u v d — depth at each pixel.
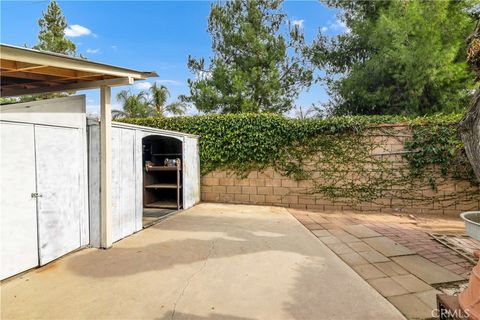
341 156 7.34
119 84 4.01
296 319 2.42
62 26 12.38
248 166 7.95
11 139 3.13
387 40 9.05
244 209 7.30
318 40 11.78
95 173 4.23
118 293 2.86
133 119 8.78
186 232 5.12
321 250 4.18
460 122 2.02
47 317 2.43
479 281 1.70
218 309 2.57
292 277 3.25
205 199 8.32
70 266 3.51
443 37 8.55
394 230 5.34
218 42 11.46
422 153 6.88
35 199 3.40
